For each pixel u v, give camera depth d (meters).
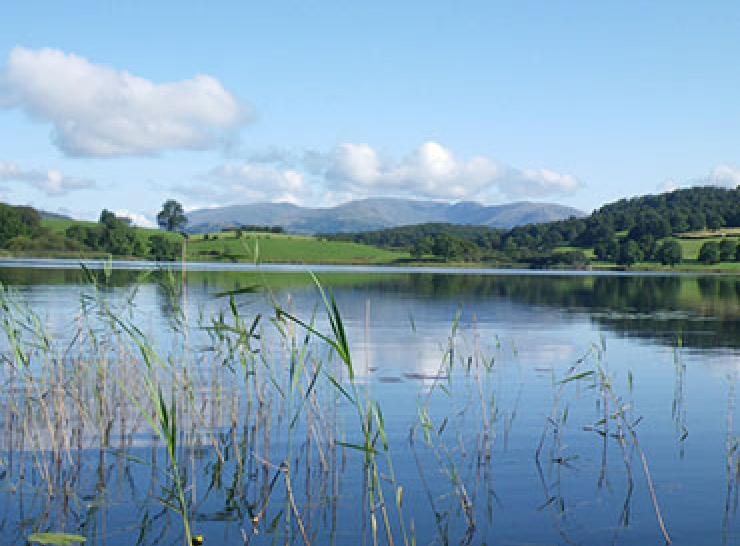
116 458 9.31
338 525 7.25
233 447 9.94
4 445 9.84
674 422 11.69
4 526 7.07
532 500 8.00
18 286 40.28
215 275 70.44
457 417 11.77
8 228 129.50
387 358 17.67
